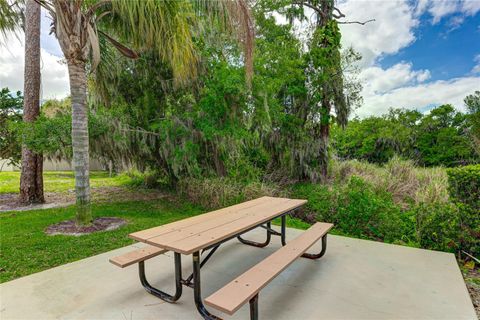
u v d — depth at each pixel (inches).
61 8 134.5
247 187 211.2
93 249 119.8
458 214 120.7
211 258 109.9
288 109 273.0
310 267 100.0
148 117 241.1
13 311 72.2
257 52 219.1
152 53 218.5
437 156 441.1
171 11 146.6
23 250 118.0
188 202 225.0
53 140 179.2
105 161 240.7
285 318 68.8
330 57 264.1
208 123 205.9
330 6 283.7
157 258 108.7
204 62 221.0
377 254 112.9
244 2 150.2
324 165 273.1
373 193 178.2
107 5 156.0
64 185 310.2
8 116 297.1
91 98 229.9
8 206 209.2
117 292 82.6
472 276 103.5
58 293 81.8
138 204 218.5
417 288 84.0
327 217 179.0
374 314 70.3
